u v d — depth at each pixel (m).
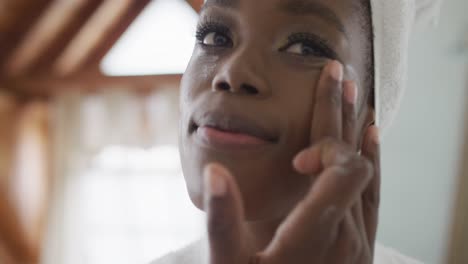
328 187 0.26
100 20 1.92
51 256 2.22
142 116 2.13
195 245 0.49
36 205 2.31
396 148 0.76
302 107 0.32
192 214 2.17
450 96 0.69
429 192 0.73
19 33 1.83
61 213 2.21
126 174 2.19
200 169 0.31
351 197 0.26
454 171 0.70
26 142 2.27
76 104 2.17
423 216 0.74
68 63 2.10
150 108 2.12
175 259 0.48
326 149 0.28
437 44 0.69
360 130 0.38
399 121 0.75
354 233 0.28
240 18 0.33
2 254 2.28
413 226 0.75
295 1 0.33
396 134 0.76
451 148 0.70
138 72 2.09
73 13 1.80
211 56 0.34
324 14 0.33
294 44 0.33
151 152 2.16
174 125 2.09
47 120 2.31
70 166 2.20
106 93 2.14
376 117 0.38
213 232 0.25
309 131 0.32
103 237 2.23
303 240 0.26
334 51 0.33
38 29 1.82
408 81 0.73
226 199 0.24
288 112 0.31
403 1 0.38
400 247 0.76
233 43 0.34
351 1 0.35
